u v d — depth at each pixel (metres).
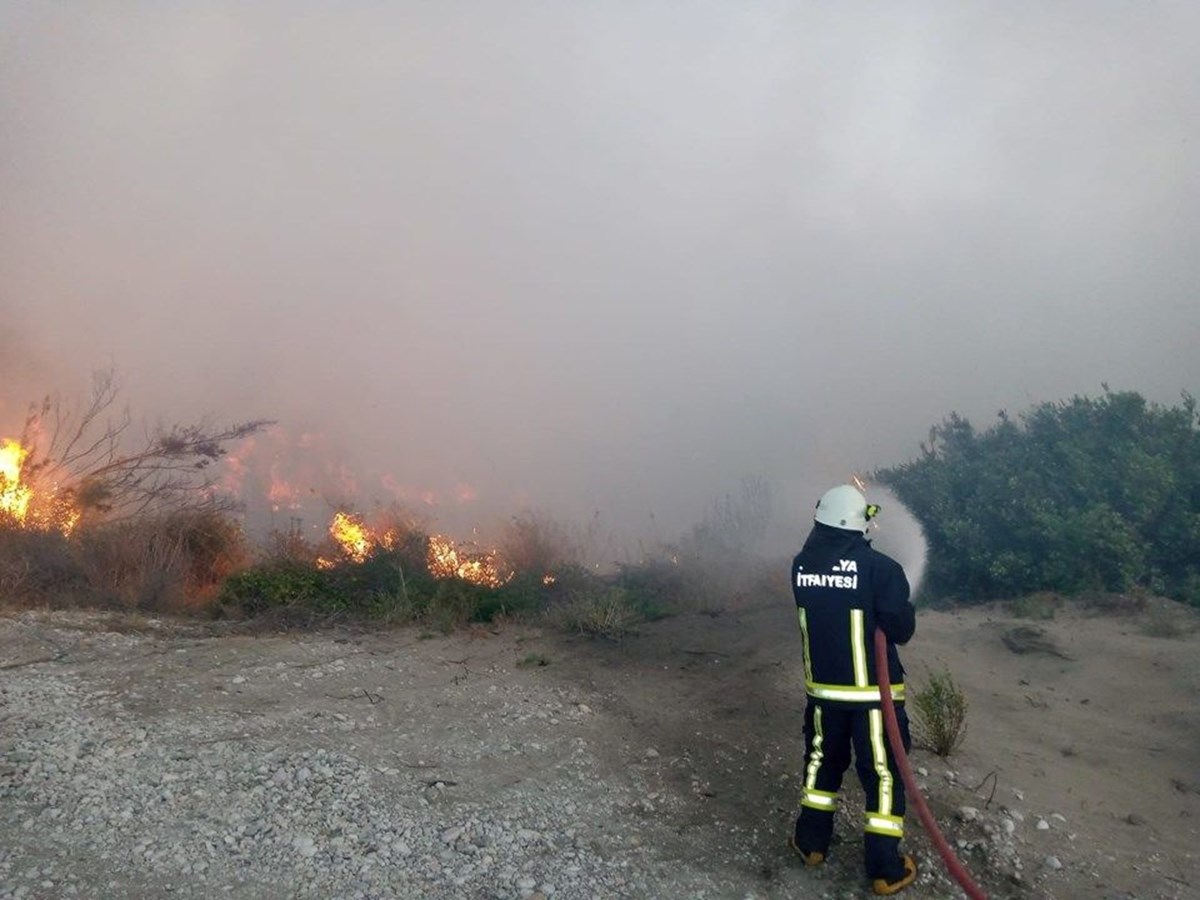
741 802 5.57
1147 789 5.75
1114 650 7.55
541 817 5.31
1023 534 9.18
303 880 4.57
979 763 5.93
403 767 5.80
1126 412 10.08
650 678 7.50
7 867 4.50
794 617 8.68
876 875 4.68
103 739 5.87
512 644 8.34
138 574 9.29
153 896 4.38
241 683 7.04
